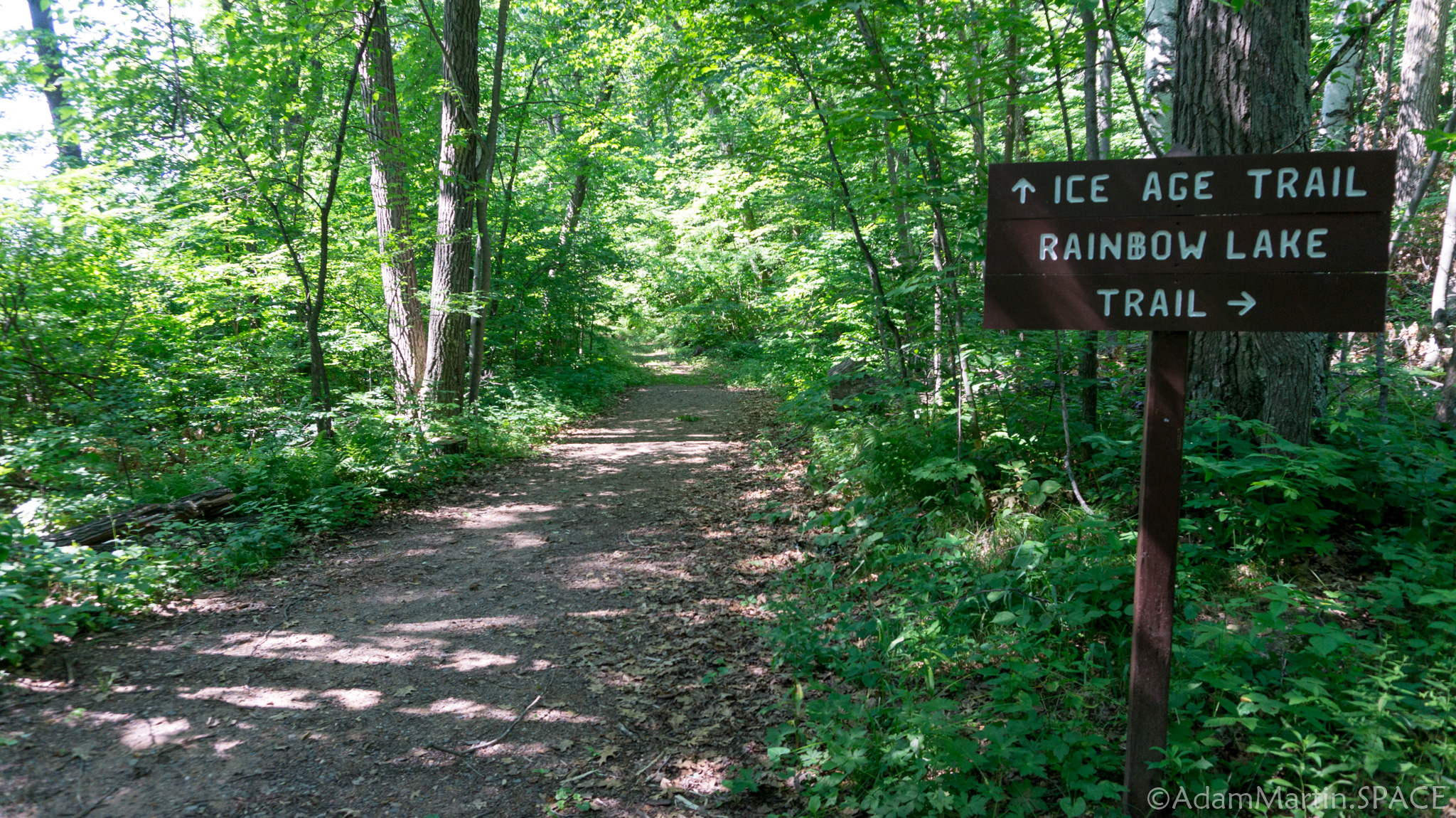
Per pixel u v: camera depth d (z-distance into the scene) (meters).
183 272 9.88
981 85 6.46
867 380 9.94
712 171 13.89
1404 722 2.62
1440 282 5.82
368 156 10.41
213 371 9.55
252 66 8.42
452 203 10.61
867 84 6.31
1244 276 2.40
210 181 8.85
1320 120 7.72
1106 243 2.51
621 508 7.93
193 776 3.26
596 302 17.64
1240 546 4.04
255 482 7.19
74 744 3.44
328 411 8.80
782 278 17.36
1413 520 4.07
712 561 6.14
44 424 7.48
